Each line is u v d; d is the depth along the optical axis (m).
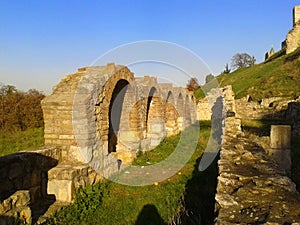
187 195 5.57
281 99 20.08
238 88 30.30
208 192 5.77
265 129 12.29
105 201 5.20
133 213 4.82
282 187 2.79
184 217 4.50
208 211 4.77
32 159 4.64
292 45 35.62
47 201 4.75
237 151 4.66
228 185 2.92
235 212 2.24
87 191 5.13
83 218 4.40
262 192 2.65
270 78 27.44
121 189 5.89
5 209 3.30
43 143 9.03
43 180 4.92
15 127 11.81
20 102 12.55
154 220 4.61
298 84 23.81
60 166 5.29
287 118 15.61
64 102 5.70
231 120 8.97
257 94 24.89
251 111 19.16
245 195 2.60
